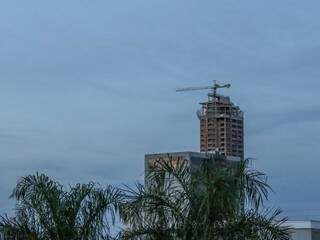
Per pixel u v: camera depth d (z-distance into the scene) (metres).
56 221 20.50
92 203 20.50
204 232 18.12
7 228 20.44
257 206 18.58
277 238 18.48
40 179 20.97
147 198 18.94
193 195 18.47
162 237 18.77
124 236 19.25
